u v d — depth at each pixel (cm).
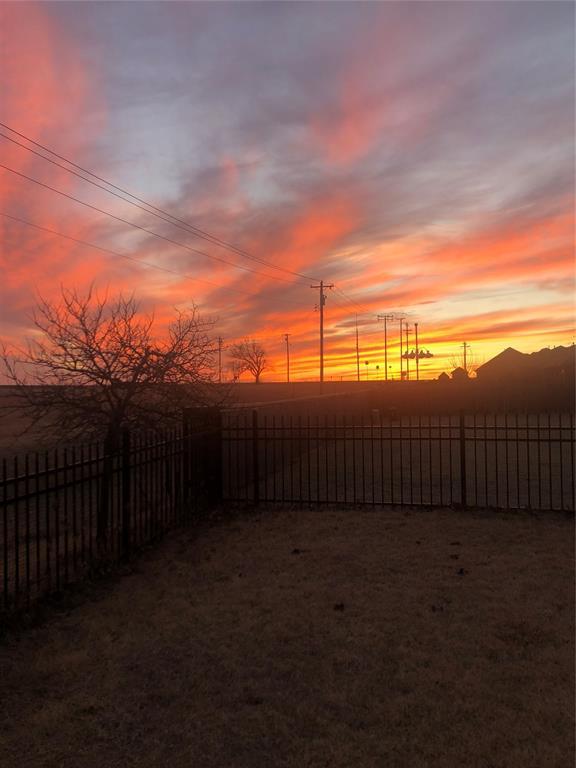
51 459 1218
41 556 680
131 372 831
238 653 420
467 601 513
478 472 1317
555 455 1605
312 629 461
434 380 4409
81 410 827
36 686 374
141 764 295
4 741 315
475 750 301
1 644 434
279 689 369
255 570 616
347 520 830
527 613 482
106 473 629
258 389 5681
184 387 923
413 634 448
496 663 397
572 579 564
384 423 3155
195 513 867
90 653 421
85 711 344
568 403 3516
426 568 609
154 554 682
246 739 315
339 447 1962
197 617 489
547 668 388
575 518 809
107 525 730
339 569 613
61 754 303
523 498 1005
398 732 320
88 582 569
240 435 1186
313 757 299
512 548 672
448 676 381
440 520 814
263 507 945
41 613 488
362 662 404
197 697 360
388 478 1263
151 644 437
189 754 303
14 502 473
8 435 1391
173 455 791
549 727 321
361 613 492
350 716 337
